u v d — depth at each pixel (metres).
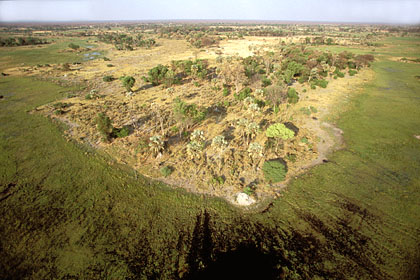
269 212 39.47
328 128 66.31
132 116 72.56
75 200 41.47
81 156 53.72
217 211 39.69
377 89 98.56
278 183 45.75
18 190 43.44
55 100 86.12
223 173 47.84
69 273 30.08
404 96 89.56
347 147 57.31
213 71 125.38
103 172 48.59
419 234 35.00
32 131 64.12
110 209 39.81
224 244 34.28
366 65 135.62
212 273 30.48
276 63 127.56
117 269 30.55
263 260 32.03
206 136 61.03
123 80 91.75
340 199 41.75
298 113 75.12
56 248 33.06
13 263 31.08
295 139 60.00
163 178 47.00
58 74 119.38
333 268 30.81
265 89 81.69
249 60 128.88
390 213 38.72
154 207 40.47
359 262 31.45
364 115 73.75
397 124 67.62
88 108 78.38
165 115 72.50
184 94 91.12
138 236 35.19
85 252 32.59
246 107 76.19
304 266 31.17
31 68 129.38
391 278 29.56
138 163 51.19
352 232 35.62
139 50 194.50
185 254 32.84
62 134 62.84
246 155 53.00
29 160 52.06
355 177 47.00
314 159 52.59
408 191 43.16
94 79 112.56
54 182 45.62
